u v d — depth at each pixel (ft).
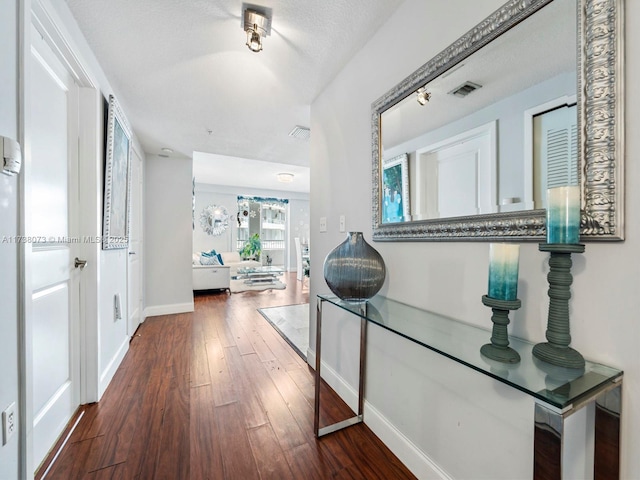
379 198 4.87
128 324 8.46
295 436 4.74
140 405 5.55
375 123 4.90
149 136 9.78
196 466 4.08
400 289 4.50
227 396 5.90
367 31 4.96
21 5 3.14
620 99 2.14
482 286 3.22
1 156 2.82
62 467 4.05
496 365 2.49
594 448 2.28
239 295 16.52
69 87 5.07
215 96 7.07
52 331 4.50
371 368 5.05
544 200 2.63
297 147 10.98
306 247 23.70
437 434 3.75
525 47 2.77
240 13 4.51
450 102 3.59
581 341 2.40
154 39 5.08
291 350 8.39
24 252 3.20
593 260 2.33
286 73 6.16
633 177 2.10
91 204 5.52
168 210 12.13
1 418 2.90
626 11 2.12
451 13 3.59
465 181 3.40
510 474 2.89
